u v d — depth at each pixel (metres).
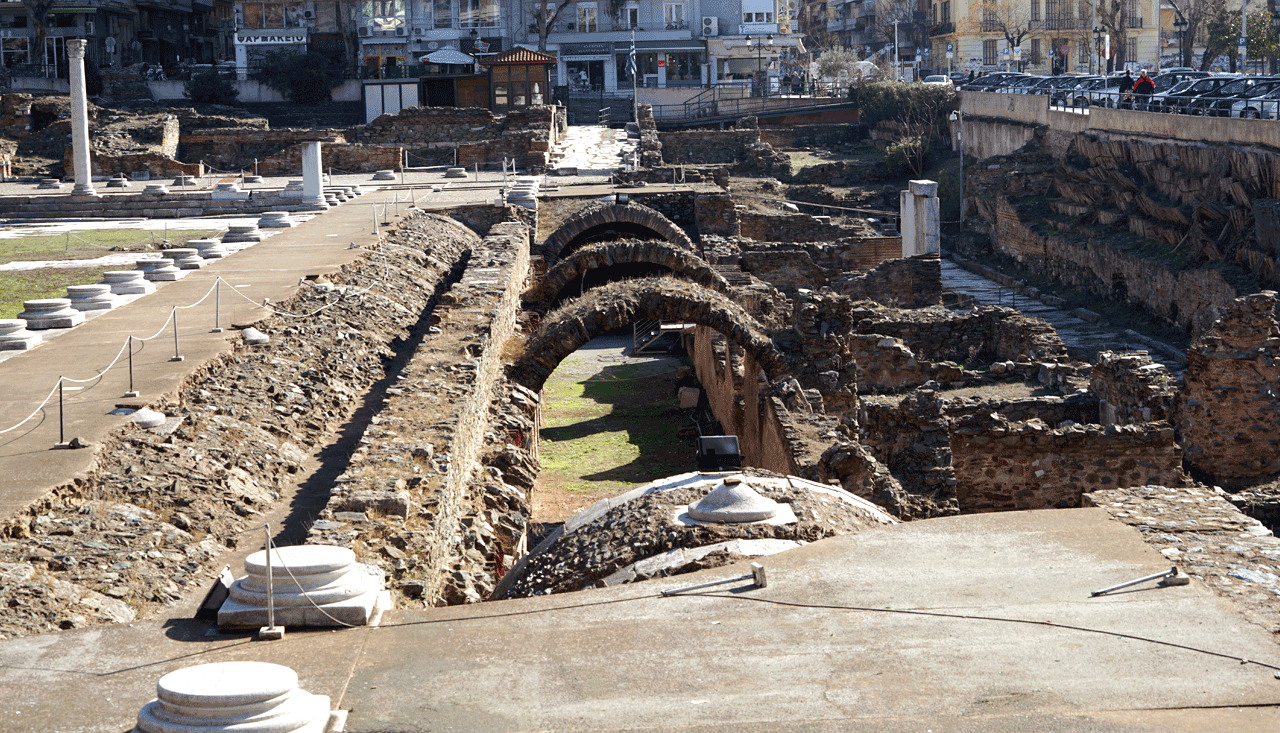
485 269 26.41
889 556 8.51
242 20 87.12
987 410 20.27
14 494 10.78
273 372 17.42
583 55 91.44
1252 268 35.28
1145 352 22.83
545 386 34.88
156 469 12.31
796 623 7.43
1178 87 52.88
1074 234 48.81
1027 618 7.36
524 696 6.51
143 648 7.28
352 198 47.22
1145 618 7.31
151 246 35.50
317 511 12.47
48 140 63.47
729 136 72.06
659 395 33.19
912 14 118.12
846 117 82.94
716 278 27.17
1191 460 21.44
